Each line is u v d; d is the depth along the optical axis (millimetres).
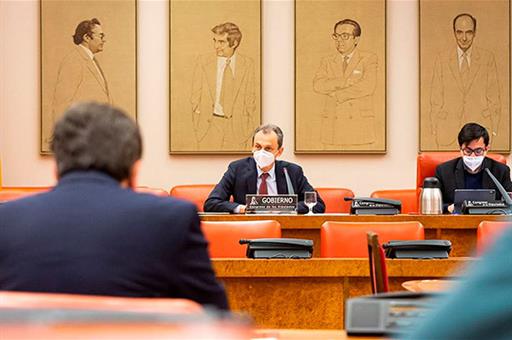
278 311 3934
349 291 3910
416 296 1875
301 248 4148
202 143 9266
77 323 797
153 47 9352
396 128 9328
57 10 9297
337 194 7832
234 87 9266
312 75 9266
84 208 2064
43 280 1982
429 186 6699
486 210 6430
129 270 2004
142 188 7398
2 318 813
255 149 7305
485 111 9242
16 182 9320
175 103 9266
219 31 9297
